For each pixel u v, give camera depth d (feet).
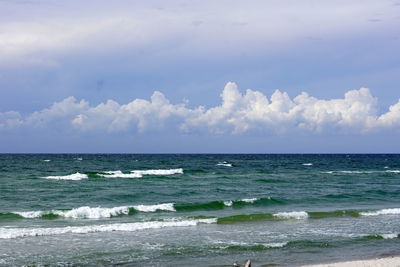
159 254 50.26
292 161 360.48
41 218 74.43
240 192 115.55
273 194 112.27
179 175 168.55
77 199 97.04
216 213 82.84
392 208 92.12
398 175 187.93
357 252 51.93
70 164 255.70
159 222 68.90
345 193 113.39
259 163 304.09
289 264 46.03
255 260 47.83
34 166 226.38
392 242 57.72
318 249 53.36
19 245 53.88
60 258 48.11
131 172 177.88
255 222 72.28
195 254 50.44
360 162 356.59
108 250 51.85
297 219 75.97
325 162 344.28
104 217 76.74
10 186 119.14
